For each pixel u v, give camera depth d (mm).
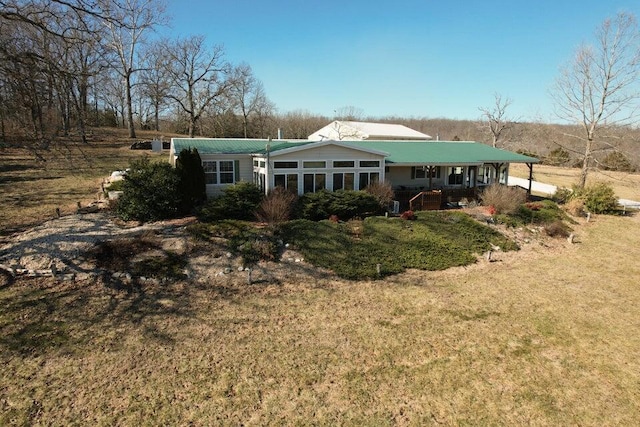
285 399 7812
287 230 16797
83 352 9188
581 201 26750
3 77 13922
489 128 55969
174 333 10203
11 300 11297
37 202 20578
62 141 18906
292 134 64438
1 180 25922
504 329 11023
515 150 56344
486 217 21391
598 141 33906
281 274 14180
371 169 22188
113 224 16859
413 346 9984
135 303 11664
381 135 36812
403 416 7422
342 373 8742
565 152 49000
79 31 16031
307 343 9969
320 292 13172
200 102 50625
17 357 8875
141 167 18281
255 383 8289
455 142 31938
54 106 17812
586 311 12320
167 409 7418
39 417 7098
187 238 15453
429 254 16641
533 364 9312
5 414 7133
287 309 11852
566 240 20531
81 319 10633
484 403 7863
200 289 12781
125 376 8367
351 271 14742
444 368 9047
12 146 15469
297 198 20125
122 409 7375
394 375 8727
